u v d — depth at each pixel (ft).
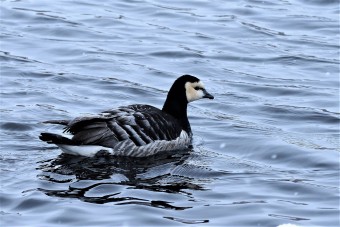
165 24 87.66
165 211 46.55
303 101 69.62
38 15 87.92
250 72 76.28
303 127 63.57
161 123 56.29
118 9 91.86
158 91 70.74
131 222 44.98
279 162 55.98
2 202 47.21
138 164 53.88
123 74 73.97
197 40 83.41
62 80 71.67
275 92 71.56
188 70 75.97
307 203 48.67
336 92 71.82
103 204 47.19
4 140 57.16
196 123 63.67
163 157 55.62
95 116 54.08
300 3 95.91
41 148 55.83
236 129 62.23
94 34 83.56
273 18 90.27
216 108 67.72
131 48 80.43
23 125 60.34
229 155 56.95
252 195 49.55
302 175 53.31
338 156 56.44
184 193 49.44
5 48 78.74
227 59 79.15
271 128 63.05
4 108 63.93
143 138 54.95
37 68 74.13
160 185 50.60
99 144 54.03
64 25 85.25
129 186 50.03
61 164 52.85
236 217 46.19
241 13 91.76
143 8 92.38
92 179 50.75
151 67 76.13
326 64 78.54
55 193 48.44
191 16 90.22
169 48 80.59
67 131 54.08
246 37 84.94
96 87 70.64
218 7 93.66
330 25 88.69
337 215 46.85
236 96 70.49
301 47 82.74
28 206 46.75
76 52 78.48
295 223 45.62
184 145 58.03
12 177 50.60
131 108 56.80
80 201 47.47
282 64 78.59
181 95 59.36
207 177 52.44
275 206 47.91
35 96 67.26
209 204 47.88
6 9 89.35
